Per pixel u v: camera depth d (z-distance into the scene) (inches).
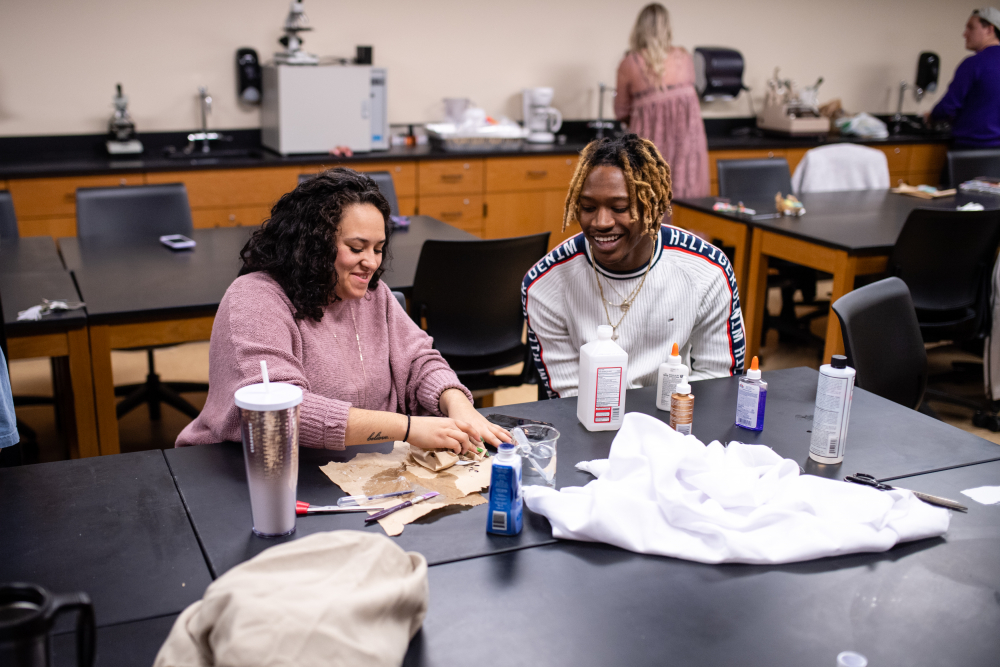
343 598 31.4
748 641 36.7
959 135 205.2
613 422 58.1
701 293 70.6
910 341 81.7
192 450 54.2
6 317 85.9
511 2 205.3
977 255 121.8
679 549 43.0
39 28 166.4
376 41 195.2
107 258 113.0
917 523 45.1
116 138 173.2
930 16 250.4
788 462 49.0
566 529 44.0
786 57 237.3
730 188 164.7
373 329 63.6
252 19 182.5
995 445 57.6
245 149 185.6
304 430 52.2
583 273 71.7
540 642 36.2
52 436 123.8
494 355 103.7
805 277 164.4
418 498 47.6
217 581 31.7
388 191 144.3
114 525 44.9
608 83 221.0
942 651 36.5
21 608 27.7
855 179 177.5
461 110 197.0
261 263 58.7
